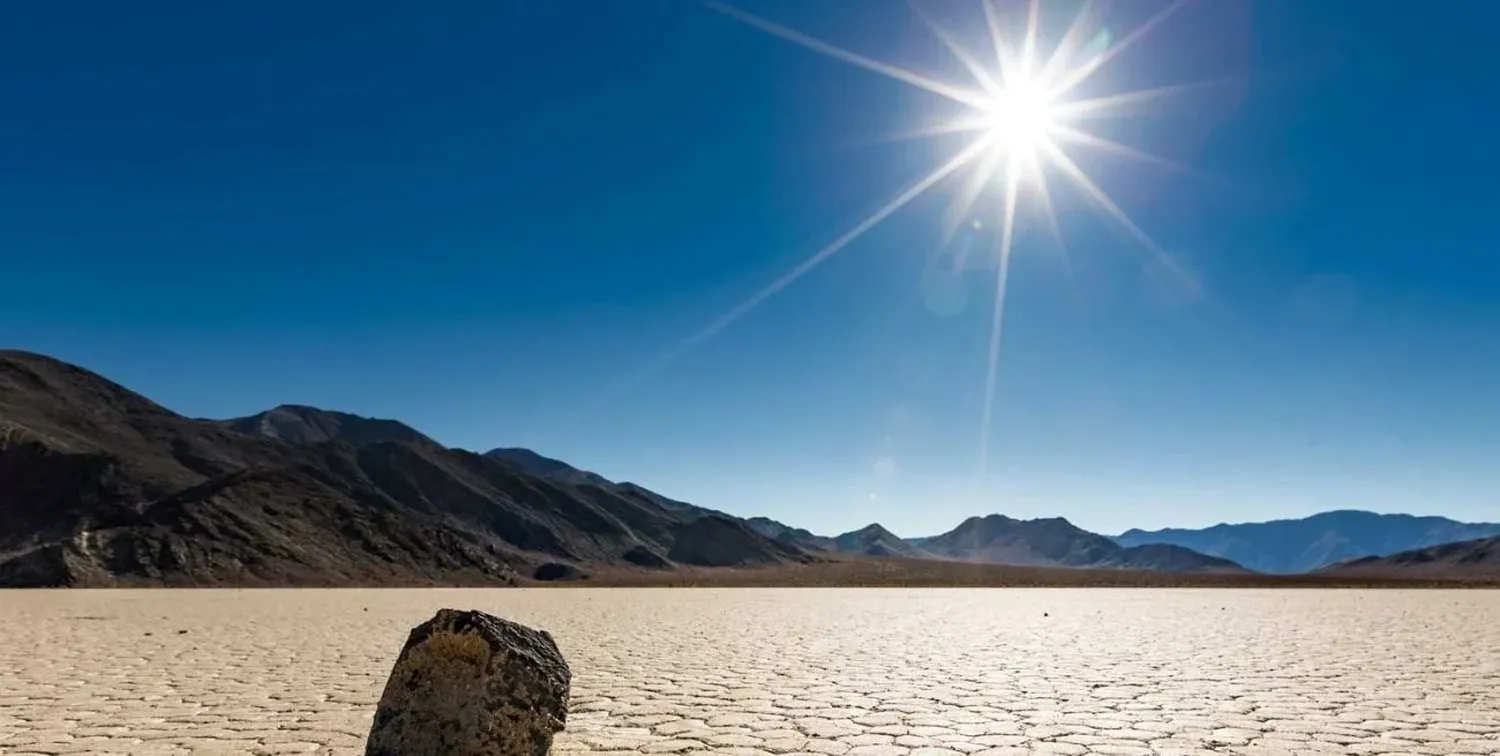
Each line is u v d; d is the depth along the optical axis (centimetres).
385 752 541
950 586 5850
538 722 566
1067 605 2983
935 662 1343
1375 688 1066
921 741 773
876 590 4719
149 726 834
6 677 1171
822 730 819
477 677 563
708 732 809
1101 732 810
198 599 3356
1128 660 1364
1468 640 1669
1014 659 1386
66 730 817
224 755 715
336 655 1430
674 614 2530
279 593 4109
